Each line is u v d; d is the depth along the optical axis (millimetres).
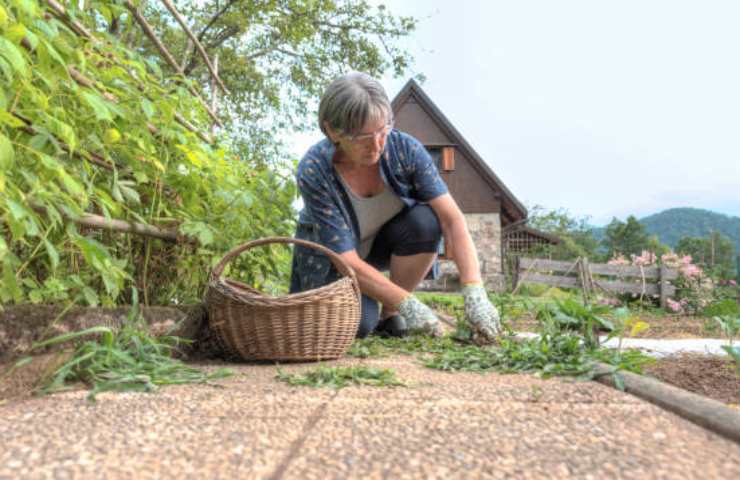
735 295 10297
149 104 1918
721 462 889
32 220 1413
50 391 1415
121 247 2346
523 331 4051
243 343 2102
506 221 18375
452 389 1484
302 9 12477
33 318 1681
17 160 1543
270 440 1005
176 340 2086
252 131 13953
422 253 2965
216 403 1302
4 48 1209
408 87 16469
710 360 2375
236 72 13070
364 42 14273
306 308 2104
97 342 1851
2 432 1034
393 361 2188
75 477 817
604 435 1034
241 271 3068
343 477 827
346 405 1283
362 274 2576
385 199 2828
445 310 7551
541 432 1055
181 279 2709
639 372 1693
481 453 933
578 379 1641
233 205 2645
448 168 16344
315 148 2662
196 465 873
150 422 1119
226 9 11484
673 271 9703
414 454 928
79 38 1784
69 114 1734
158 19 9000
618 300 9469
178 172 2361
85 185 1892
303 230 2900
